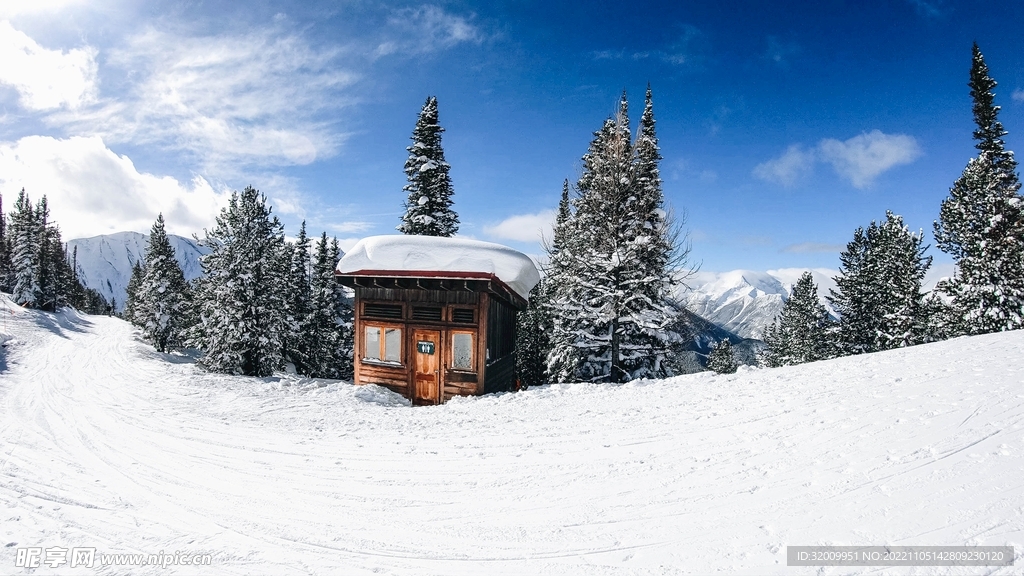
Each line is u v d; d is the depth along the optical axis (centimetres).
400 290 1452
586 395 1122
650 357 1756
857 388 840
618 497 544
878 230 3397
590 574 411
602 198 1720
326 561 458
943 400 705
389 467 693
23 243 5341
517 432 820
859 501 467
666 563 414
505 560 445
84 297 9075
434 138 2738
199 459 752
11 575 440
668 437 718
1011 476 470
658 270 1747
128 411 1088
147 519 554
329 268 3500
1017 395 684
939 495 457
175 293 4016
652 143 2089
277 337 2600
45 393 1382
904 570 362
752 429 704
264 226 2603
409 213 2648
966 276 2439
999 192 2334
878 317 3112
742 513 477
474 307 1380
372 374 1462
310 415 1029
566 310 1777
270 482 654
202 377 1542
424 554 462
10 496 617
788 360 4216
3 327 3478
